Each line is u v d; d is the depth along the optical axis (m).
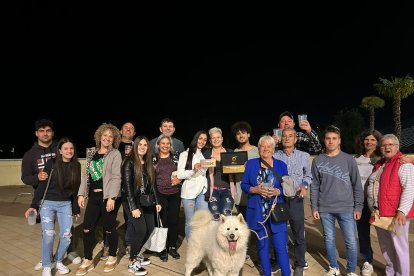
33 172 4.36
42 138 4.42
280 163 3.99
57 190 4.05
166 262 4.63
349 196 3.97
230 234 3.46
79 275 4.14
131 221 4.21
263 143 3.89
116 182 4.11
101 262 4.64
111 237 4.29
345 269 4.39
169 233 4.83
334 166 4.03
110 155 4.20
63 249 4.17
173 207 4.80
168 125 5.67
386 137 3.88
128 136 5.62
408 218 3.66
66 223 4.11
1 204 8.81
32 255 4.85
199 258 3.96
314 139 4.91
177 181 4.66
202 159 4.56
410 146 25.55
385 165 3.86
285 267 3.78
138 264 4.22
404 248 3.69
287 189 3.74
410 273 4.18
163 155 4.84
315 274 4.30
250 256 4.91
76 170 4.14
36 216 4.06
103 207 4.24
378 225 3.75
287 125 5.02
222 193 4.65
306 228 6.48
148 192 4.34
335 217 4.07
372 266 4.41
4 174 12.70
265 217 3.86
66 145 4.06
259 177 3.91
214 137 4.76
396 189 3.68
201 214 4.03
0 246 5.25
